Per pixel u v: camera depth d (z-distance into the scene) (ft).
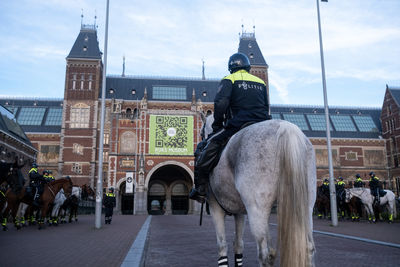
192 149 178.81
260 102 13.39
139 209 167.63
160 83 227.20
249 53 234.38
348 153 225.56
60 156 195.00
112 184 171.22
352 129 239.09
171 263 23.38
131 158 174.91
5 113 121.08
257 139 10.28
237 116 12.94
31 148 133.69
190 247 32.63
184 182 213.05
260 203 9.69
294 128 9.85
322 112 253.03
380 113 257.75
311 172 10.21
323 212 90.53
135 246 31.68
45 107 228.22
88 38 216.95
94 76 207.92
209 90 227.40
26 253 28.09
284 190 9.05
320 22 67.10
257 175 9.86
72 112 201.98
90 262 23.54
